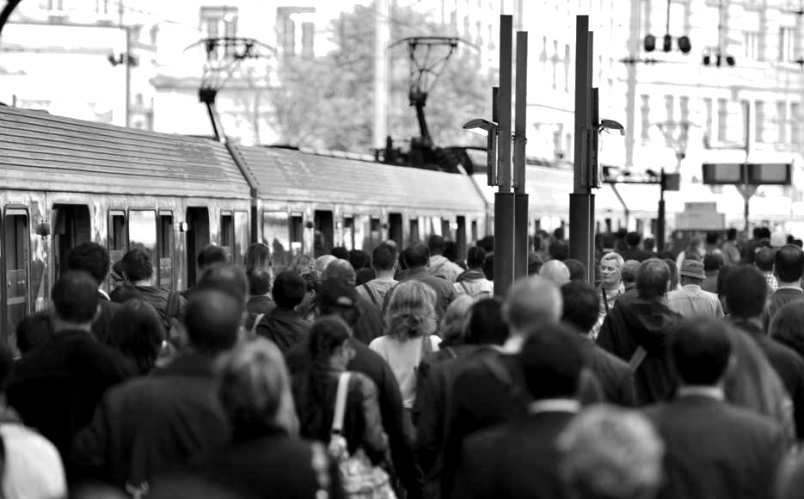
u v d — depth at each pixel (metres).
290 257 77.81
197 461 18.06
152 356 28.08
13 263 44.81
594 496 14.56
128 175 56.31
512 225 47.94
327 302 29.44
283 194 76.44
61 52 162.62
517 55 50.22
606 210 147.00
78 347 24.83
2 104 47.22
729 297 27.27
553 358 17.91
